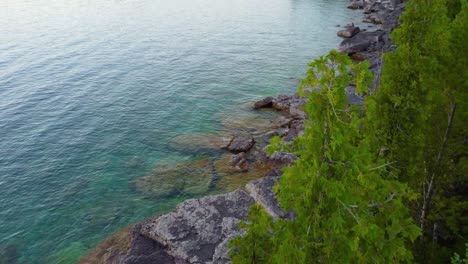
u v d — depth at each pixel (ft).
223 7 473.26
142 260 77.92
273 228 37.81
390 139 61.21
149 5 477.77
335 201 32.86
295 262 31.99
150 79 219.41
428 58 57.57
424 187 67.41
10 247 95.81
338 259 32.60
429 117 66.59
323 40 310.45
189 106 183.52
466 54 60.44
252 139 143.33
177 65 246.88
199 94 199.11
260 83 216.95
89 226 102.22
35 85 204.03
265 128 157.69
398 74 59.67
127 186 119.85
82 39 302.04
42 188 119.65
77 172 128.36
